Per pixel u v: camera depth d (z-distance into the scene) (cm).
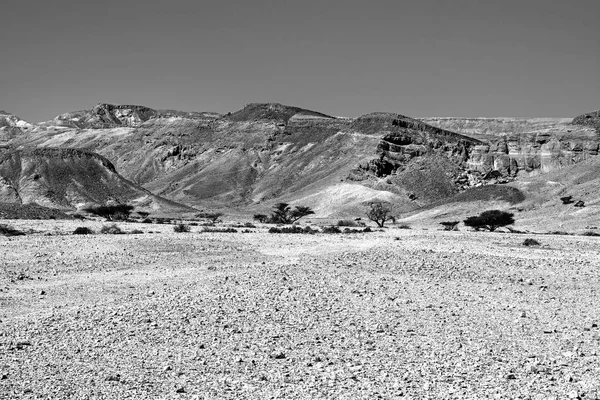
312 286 2500
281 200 19750
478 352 1773
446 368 1628
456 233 5644
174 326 1939
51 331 1892
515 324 2091
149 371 1564
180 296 2330
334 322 2027
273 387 1468
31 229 5491
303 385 1482
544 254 3741
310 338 1861
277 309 2145
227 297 2291
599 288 2741
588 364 1692
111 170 18175
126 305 2212
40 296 2494
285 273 2766
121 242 3941
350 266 3041
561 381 1548
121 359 1652
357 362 1664
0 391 1395
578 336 1966
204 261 3394
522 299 2488
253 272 2786
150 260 3400
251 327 1947
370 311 2177
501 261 3269
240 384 1484
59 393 1394
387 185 19388
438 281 2786
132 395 1398
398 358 1706
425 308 2259
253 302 2223
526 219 10175
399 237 4712
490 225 8825
